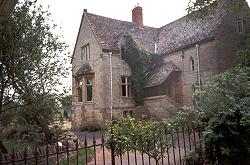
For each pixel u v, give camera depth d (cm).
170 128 603
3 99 815
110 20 2641
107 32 2478
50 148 771
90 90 2422
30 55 798
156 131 562
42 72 837
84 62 2525
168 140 616
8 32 755
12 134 1355
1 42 756
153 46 2627
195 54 2164
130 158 952
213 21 2175
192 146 741
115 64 2347
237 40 2144
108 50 2314
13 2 428
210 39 2044
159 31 2855
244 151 531
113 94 2297
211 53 2039
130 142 516
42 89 851
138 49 2408
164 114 2106
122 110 2316
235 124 524
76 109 2448
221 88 554
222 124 530
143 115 2159
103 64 2275
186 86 2220
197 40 2145
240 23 2208
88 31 2483
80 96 2462
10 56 760
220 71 1973
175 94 2278
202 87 607
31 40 805
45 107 897
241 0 1614
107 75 2284
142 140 538
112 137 507
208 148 555
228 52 2066
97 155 1026
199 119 568
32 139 1230
